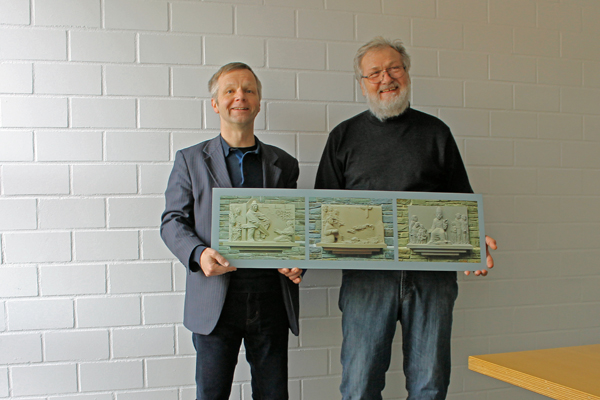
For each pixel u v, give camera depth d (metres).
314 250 1.39
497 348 2.04
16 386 1.67
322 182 1.60
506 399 2.03
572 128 2.16
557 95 2.15
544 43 2.14
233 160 1.44
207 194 1.40
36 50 1.70
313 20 1.90
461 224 1.47
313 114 1.90
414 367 1.44
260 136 1.86
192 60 1.80
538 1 2.13
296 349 1.86
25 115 1.69
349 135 1.60
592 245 2.17
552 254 2.12
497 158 2.07
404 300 1.43
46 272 1.70
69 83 1.72
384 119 1.56
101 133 1.74
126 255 1.75
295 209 1.40
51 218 1.70
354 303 1.47
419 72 2.00
